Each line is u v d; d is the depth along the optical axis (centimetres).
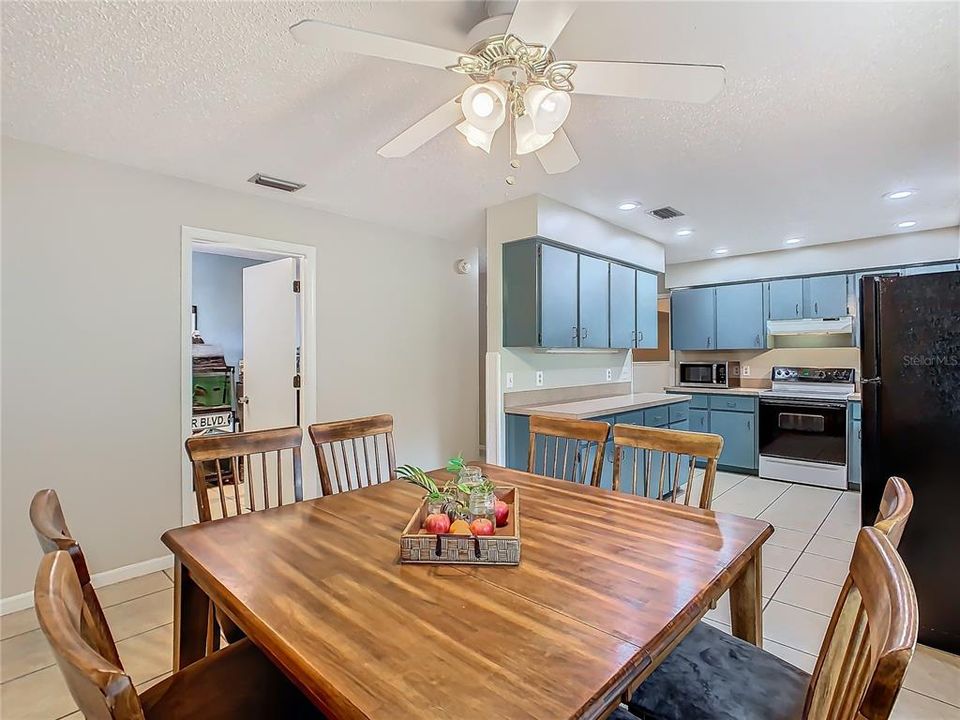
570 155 191
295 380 356
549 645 89
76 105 202
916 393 209
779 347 527
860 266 446
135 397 272
